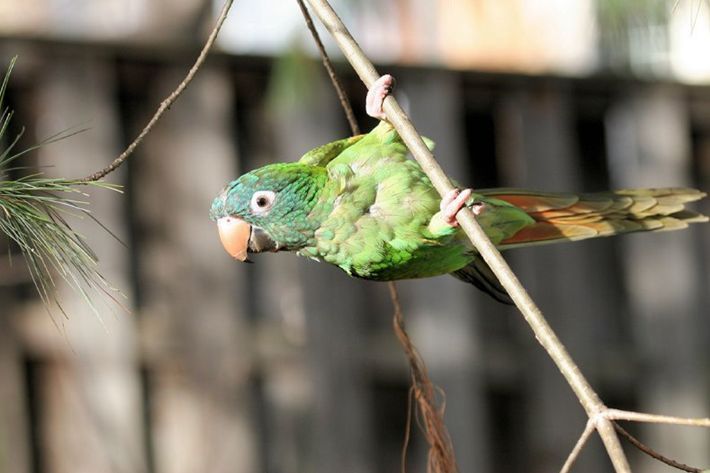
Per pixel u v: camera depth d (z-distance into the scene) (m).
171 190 7.09
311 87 7.16
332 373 7.27
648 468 8.30
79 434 6.73
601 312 8.29
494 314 7.91
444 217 3.55
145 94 7.07
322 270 7.29
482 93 7.89
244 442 7.10
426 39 8.71
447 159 7.58
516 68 7.96
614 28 6.42
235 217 4.34
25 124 6.76
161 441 6.95
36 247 3.58
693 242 8.53
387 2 7.80
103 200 6.82
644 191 4.25
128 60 7.00
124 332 6.82
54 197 3.55
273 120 7.35
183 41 7.09
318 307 7.27
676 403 8.33
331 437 7.23
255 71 7.32
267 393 7.21
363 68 3.55
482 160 7.99
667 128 8.41
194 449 7.00
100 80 6.89
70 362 6.72
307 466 7.22
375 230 4.14
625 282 8.41
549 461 7.84
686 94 8.45
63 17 9.77
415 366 4.21
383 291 7.53
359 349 7.35
